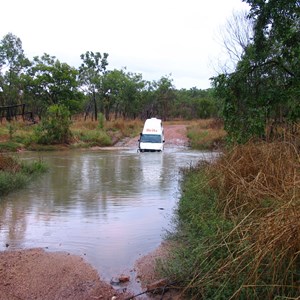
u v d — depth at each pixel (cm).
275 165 645
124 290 488
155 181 1317
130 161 2006
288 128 849
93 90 5281
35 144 2772
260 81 1245
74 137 3092
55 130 2884
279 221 395
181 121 6322
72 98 4453
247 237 421
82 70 5384
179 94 7719
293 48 1159
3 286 496
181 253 541
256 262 388
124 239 679
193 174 1149
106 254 608
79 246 645
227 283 405
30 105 4822
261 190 578
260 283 393
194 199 809
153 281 506
